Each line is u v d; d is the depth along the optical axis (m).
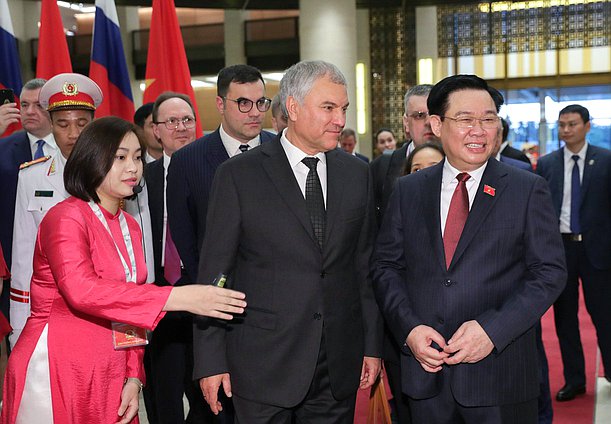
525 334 2.32
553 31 13.95
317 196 2.41
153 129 3.84
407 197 2.47
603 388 4.75
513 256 2.29
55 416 2.15
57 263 2.10
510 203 2.28
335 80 2.29
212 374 2.32
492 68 14.27
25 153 3.71
